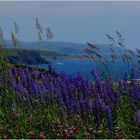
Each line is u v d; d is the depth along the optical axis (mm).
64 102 16188
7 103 17125
